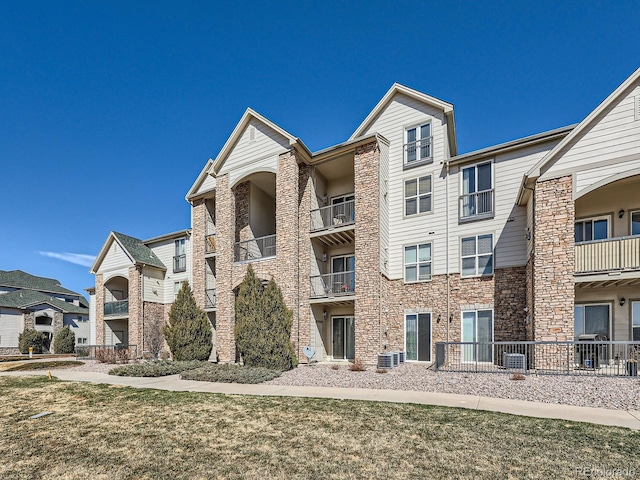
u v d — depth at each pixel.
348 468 5.21
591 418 7.40
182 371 15.40
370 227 16.38
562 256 12.21
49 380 14.14
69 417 8.15
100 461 5.62
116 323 28.80
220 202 20.20
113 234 27.55
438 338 16.02
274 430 6.93
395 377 12.36
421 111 17.61
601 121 12.13
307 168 18.70
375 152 16.80
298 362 16.70
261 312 15.31
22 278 44.34
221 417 7.89
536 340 12.34
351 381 12.11
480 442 6.11
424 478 4.88
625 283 12.43
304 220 18.30
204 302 21.55
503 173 15.54
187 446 6.18
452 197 16.47
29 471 5.31
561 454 5.57
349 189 19.67
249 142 19.61
